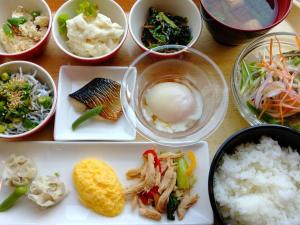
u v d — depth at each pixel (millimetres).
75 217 284
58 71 329
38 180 287
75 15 337
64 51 317
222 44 338
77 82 325
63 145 301
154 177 287
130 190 286
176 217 284
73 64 330
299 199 277
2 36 329
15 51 324
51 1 352
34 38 329
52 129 313
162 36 331
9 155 301
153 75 329
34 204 288
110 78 325
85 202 286
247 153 289
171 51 321
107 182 284
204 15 309
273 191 277
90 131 309
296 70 311
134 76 318
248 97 313
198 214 284
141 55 318
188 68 328
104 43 322
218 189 280
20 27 329
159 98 315
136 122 307
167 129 313
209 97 320
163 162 296
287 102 300
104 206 281
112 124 312
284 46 327
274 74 306
